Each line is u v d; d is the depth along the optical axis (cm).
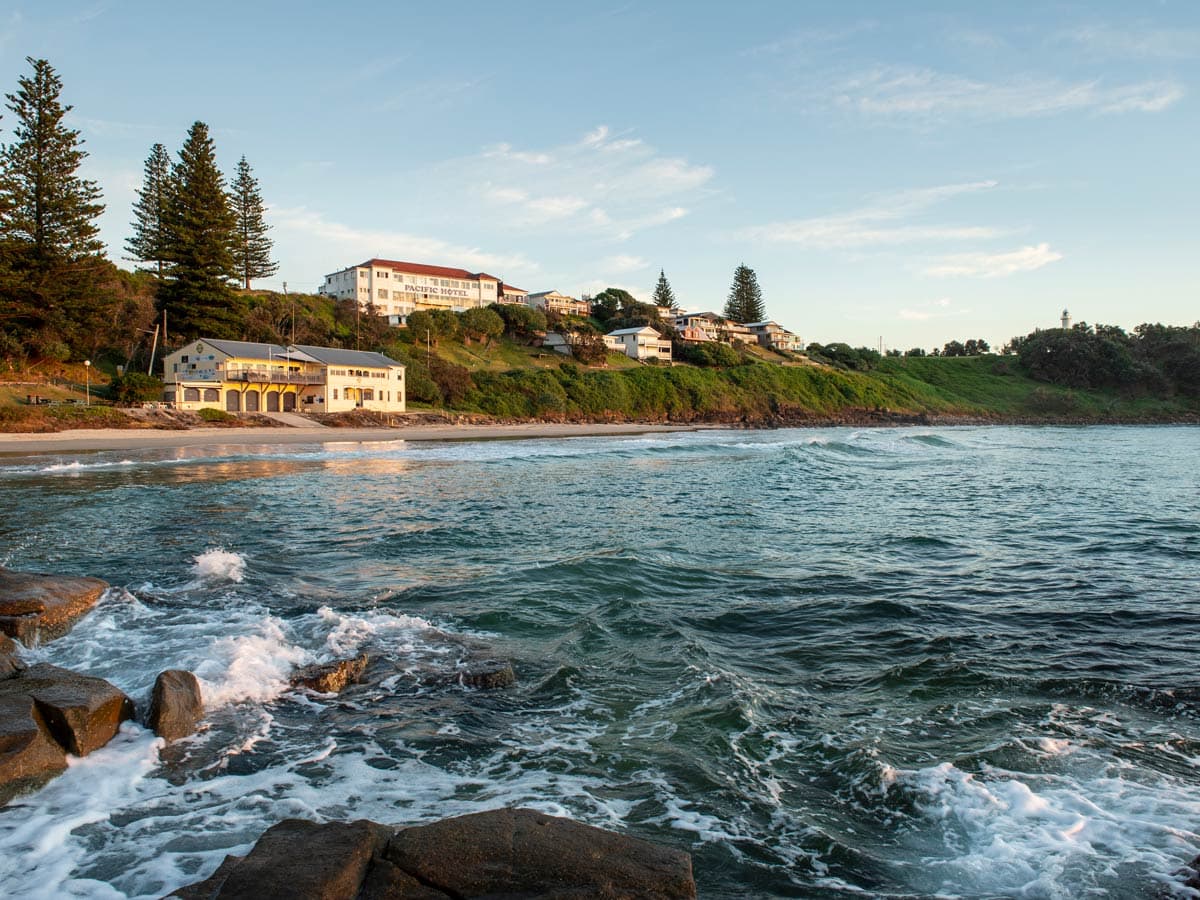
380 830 423
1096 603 1050
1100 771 555
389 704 688
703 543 1490
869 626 948
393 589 1104
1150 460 3656
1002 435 6669
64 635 847
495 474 2823
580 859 391
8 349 5088
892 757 579
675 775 557
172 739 600
